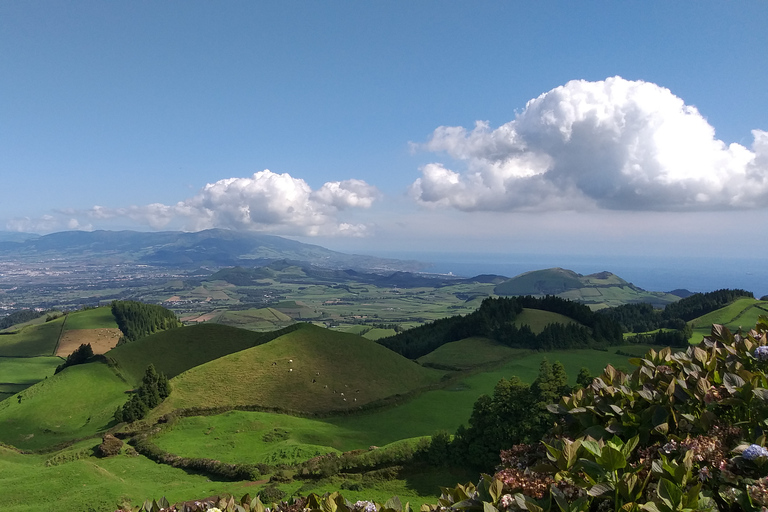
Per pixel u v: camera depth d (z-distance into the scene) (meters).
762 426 7.40
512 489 6.79
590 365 122.69
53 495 51.16
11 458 76.69
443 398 99.81
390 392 103.38
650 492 6.18
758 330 11.54
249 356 110.06
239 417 82.62
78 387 106.06
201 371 102.81
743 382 8.16
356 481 53.19
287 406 91.75
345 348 119.69
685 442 7.03
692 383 8.80
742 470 6.32
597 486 6.06
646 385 8.63
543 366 53.78
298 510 7.64
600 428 8.15
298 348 115.50
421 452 55.88
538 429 49.66
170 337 139.25
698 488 5.51
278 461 61.12
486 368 122.69
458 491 7.22
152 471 63.78
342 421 87.69
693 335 167.88
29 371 158.25
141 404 85.38
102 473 57.06
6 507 48.44
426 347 165.75
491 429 52.84
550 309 190.38
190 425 81.31
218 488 54.00
